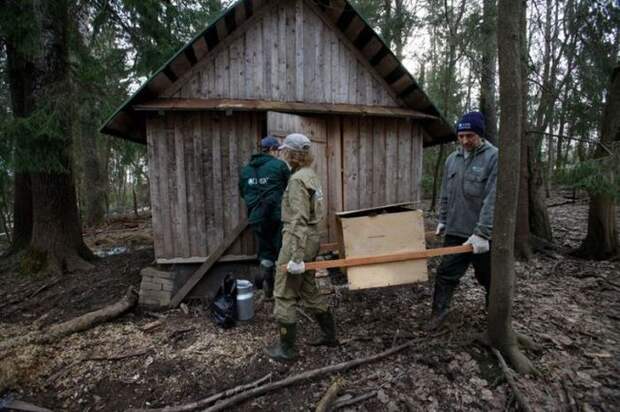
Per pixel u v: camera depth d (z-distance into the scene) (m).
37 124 4.52
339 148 4.66
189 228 4.25
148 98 4.02
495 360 2.55
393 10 9.05
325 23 4.55
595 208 4.94
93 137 9.74
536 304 3.48
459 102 11.62
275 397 2.32
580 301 3.54
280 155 3.76
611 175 3.12
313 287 2.74
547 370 2.42
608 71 5.26
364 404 2.23
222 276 4.35
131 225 10.69
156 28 5.59
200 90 4.23
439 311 3.09
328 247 3.33
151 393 2.44
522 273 4.48
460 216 3.01
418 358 2.62
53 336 3.16
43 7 4.59
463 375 2.43
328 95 4.62
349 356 2.72
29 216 6.19
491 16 6.66
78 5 5.20
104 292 4.39
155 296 4.04
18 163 4.42
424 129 5.52
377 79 4.82
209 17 7.16
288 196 2.55
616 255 4.81
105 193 11.75
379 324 3.23
